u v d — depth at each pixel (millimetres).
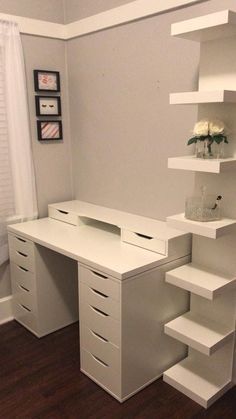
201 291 1907
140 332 2051
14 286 2824
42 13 2725
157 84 2309
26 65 2719
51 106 2896
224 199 1978
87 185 3012
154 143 2412
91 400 2072
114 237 2473
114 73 2568
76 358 2447
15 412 1997
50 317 2705
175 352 2297
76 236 2492
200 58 1923
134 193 2629
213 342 1958
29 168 2785
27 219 2863
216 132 1789
